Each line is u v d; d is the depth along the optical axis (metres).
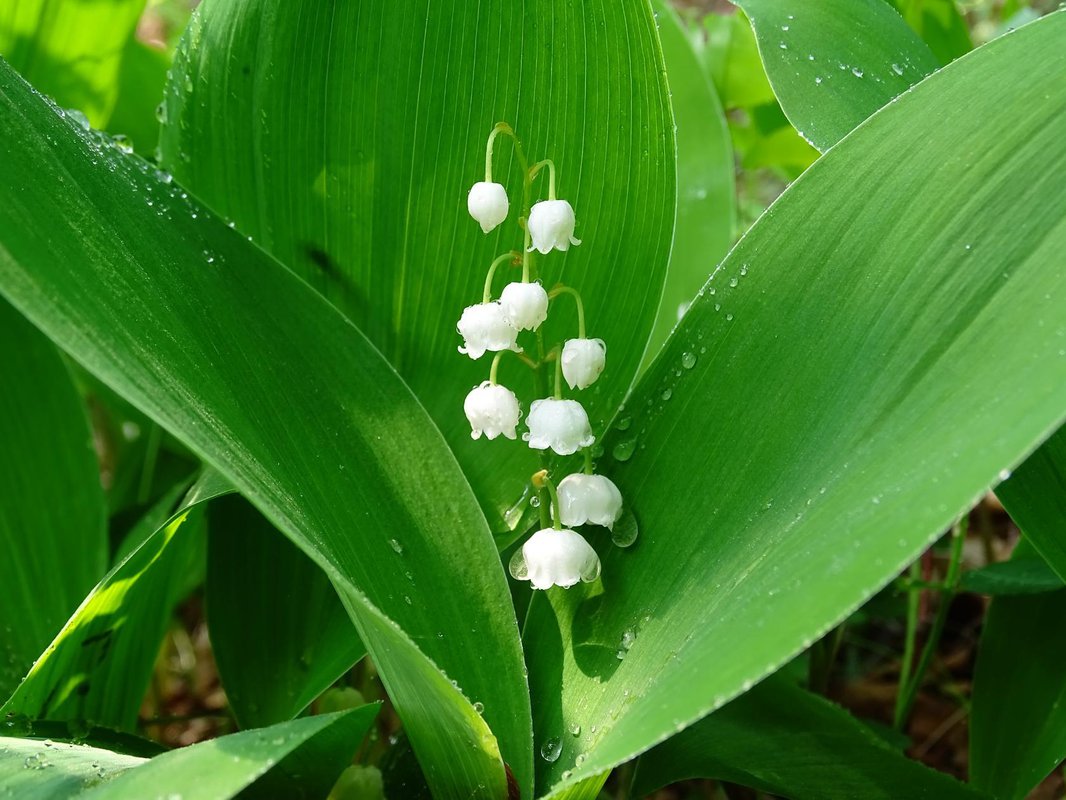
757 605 0.11
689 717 0.10
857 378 0.12
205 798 0.10
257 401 0.13
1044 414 0.09
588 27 0.14
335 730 0.12
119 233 0.13
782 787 0.14
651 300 0.15
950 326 0.11
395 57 0.15
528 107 0.15
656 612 0.13
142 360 0.11
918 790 0.14
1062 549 0.13
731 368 0.13
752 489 0.12
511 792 0.13
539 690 0.13
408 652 0.11
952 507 0.09
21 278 0.10
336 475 0.13
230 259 0.14
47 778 0.11
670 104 0.14
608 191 0.15
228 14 0.15
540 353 0.13
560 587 0.14
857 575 0.09
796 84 0.15
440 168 0.15
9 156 0.12
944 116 0.12
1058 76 0.12
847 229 0.12
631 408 0.14
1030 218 0.11
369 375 0.14
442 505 0.13
